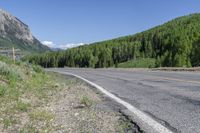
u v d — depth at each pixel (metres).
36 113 7.43
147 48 167.25
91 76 23.38
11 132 5.98
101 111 7.81
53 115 7.33
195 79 15.83
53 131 5.98
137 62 146.50
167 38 157.88
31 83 13.81
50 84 15.06
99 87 14.05
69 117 7.18
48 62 174.00
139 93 10.95
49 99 9.99
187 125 5.87
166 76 19.34
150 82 15.33
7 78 12.44
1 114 7.34
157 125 6.02
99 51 165.12
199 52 83.19
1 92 9.55
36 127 6.31
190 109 7.38
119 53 165.75
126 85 14.45
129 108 7.99
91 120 6.80
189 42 91.94
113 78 20.02
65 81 18.19
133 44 171.75
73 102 9.37
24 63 20.86
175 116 6.70
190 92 10.40
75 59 163.38
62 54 173.75
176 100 8.81
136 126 6.06
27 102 8.97
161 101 8.79
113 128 6.02
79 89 13.27
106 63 140.75
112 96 10.59
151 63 140.38
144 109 7.72
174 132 5.48
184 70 28.44
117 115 7.22
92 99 9.95
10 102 8.77
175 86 12.63
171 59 92.75
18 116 7.26
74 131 5.93
